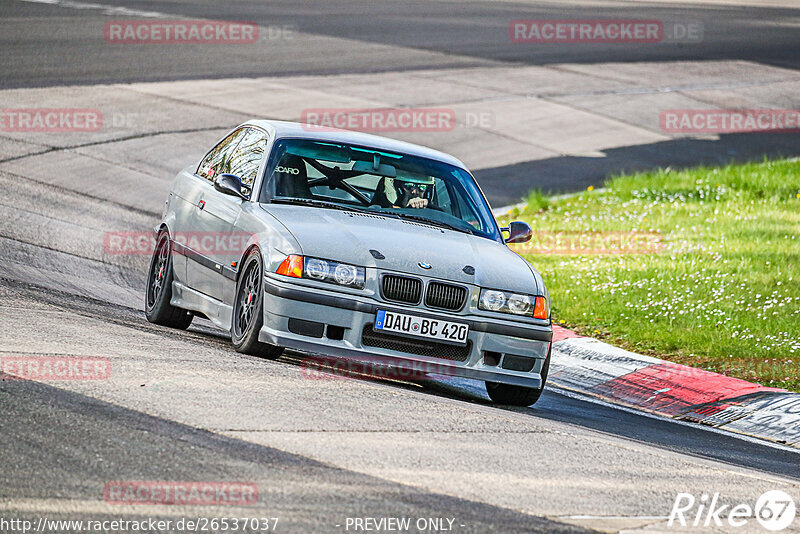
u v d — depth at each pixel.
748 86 110.62
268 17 122.75
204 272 30.86
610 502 18.78
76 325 28.36
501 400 28.92
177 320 33.38
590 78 106.69
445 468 19.39
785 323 39.59
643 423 29.09
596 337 39.50
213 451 18.50
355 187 30.42
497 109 89.62
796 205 63.69
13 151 60.00
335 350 26.27
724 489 21.06
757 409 31.36
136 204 54.59
